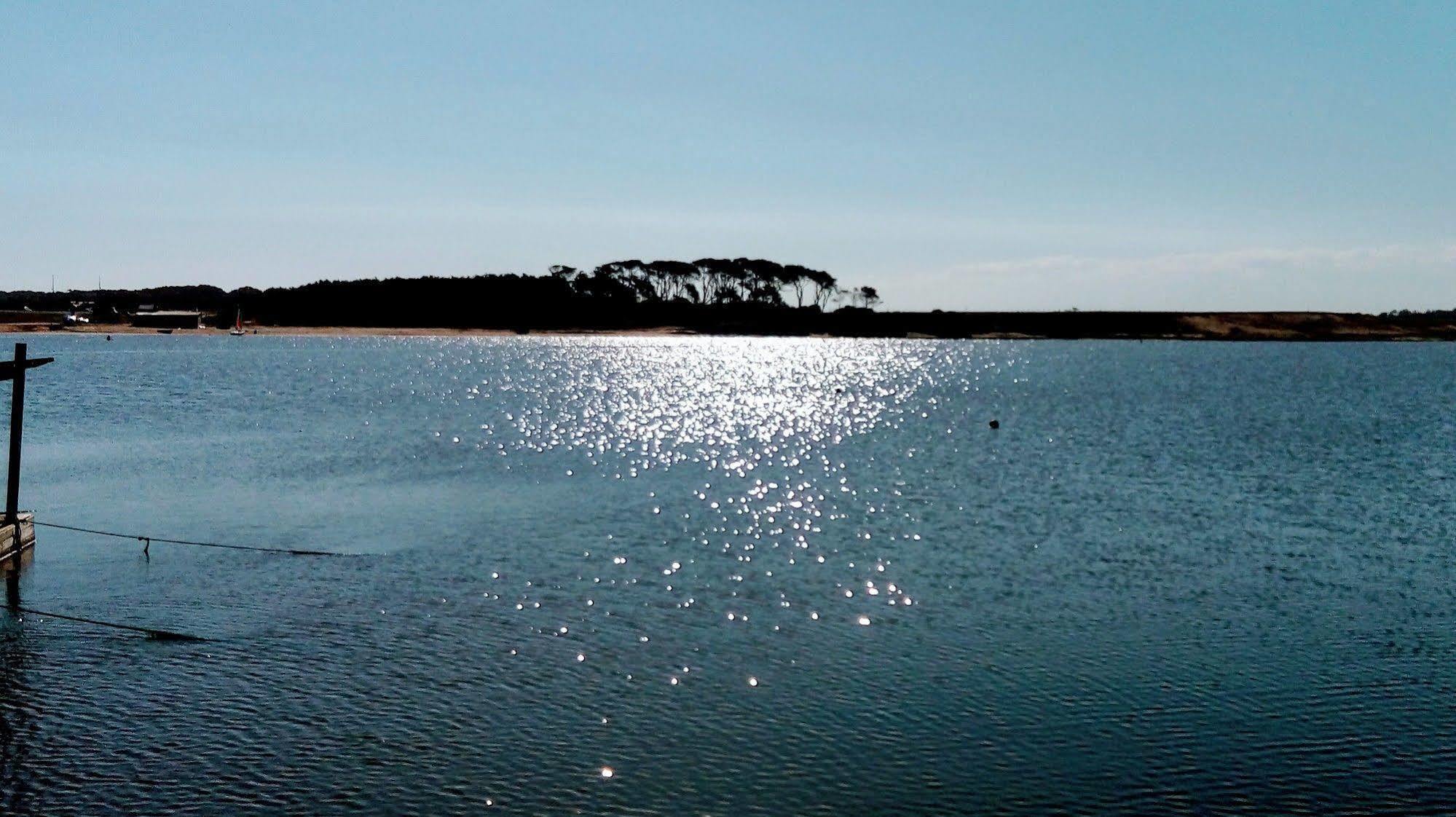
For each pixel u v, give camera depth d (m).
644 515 42.28
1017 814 16.98
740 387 134.12
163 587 29.89
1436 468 58.19
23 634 25.30
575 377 146.88
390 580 30.78
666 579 31.23
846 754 18.98
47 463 55.66
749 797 17.42
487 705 21.02
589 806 17.05
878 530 39.44
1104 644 25.20
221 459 58.16
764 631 26.03
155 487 48.03
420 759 18.59
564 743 19.27
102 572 31.55
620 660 23.72
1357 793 17.81
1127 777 18.25
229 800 17.14
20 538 33.47
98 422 76.56
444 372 150.50
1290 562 33.97
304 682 22.22
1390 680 22.84
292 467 55.62
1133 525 40.56
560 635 25.48
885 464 61.16
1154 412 97.19
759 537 37.75
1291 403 106.50
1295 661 24.02
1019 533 38.91
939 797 17.48
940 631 26.17
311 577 31.16
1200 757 19.02
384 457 60.31
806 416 96.88
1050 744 19.42
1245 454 64.88
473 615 27.20
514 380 138.38
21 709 20.69
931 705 21.20
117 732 19.62
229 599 28.61
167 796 17.27
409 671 22.83
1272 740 19.70
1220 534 38.78
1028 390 128.38
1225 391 124.94
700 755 18.86
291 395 105.00
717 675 22.80
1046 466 59.66
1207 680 22.73
